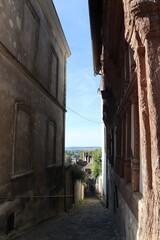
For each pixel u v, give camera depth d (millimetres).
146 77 3660
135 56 4016
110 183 14359
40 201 10680
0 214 7043
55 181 13438
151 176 3525
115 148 11211
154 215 3266
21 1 8984
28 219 9211
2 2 7520
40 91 10992
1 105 7293
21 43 8945
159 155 3252
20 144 8695
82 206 19172
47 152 11953
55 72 14039
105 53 10078
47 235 8281
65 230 9148
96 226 10039
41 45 11305
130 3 3721
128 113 6828
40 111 10992
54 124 13516
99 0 8828
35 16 10445
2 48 7293
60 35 14492
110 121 14133
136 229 4879
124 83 7375
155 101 3393
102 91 12812
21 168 8758
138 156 5438
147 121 3676
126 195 6570
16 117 8344
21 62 8914
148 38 3568
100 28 11070
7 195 7566
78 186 22000
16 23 8531
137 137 5488
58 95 14625
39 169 10719
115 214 10445
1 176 7238
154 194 3322
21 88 8797
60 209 14219
